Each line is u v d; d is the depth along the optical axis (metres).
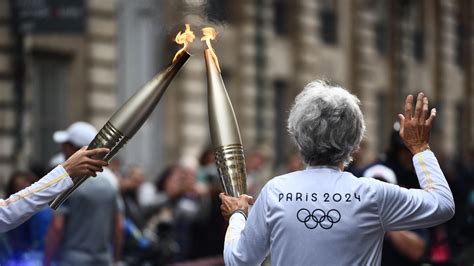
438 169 5.18
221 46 25.39
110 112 20.08
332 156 5.06
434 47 38.22
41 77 18.81
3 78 17.41
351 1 31.55
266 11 26.98
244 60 26.06
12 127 17.61
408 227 5.05
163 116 22.77
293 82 28.28
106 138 5.33
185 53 5.43
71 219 9.37
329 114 5.01
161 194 13.62
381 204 4.99
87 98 19.56
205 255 12.10
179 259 12.23
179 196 13.02
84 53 19.50
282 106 27.98
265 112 26.95
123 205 12.34
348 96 5.06
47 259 9.31
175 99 23.08
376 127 32.97
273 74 27.44
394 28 34.25
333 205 4.97
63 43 19.12
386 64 33.91
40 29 15.77
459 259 9.00
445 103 38.97
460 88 40.62
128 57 20.73
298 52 28.38
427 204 5.04
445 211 5.07
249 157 14.76
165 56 21.12
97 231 9.45
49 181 5.30
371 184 5.02
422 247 7.71
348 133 5.02
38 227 9.95
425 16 37.38
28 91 18.12
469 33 41.09
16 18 16.23
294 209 4.99
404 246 7.64
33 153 18.52
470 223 9.48
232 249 5.13
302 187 5.03
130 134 5.35
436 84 38.38
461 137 40.81
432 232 8.85
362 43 31.84
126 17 20.70
